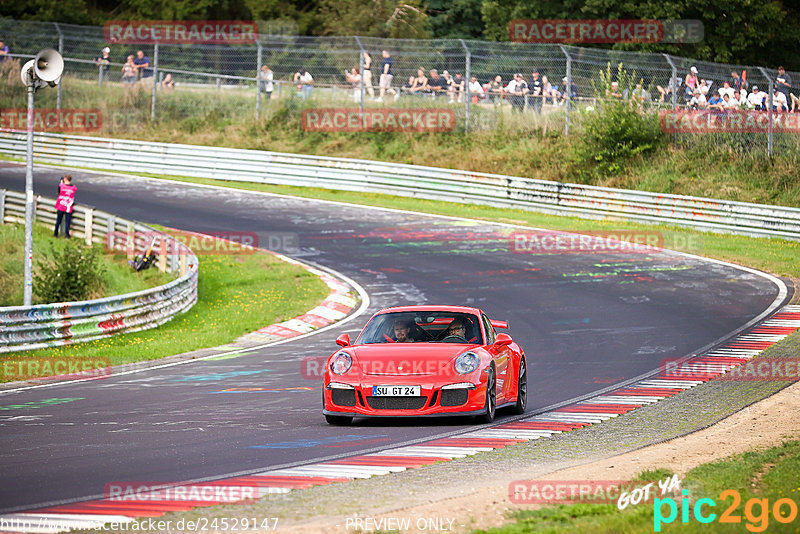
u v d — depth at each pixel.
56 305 52.72
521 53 120.44
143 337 57.22
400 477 22.36
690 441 27.50
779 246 85.62
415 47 123.88
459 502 19.12
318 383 42.03
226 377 44.22
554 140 116.62
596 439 28.06
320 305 66.88
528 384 41.06
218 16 172.25
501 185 103.38
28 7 178.25
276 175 115.06
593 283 70.75
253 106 136.75
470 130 122.75
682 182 104.12
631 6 136.88
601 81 113.00
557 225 94.00
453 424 31.02
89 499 20.39
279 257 81.12
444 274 74.69
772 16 136.88
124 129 134.62
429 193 107.62
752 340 51.50
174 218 94.50
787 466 22.84
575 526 16.92
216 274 76.69
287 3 177.00
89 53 154.25
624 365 45.47
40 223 90.50
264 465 24.25
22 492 21.22
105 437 28.84
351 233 90.25
